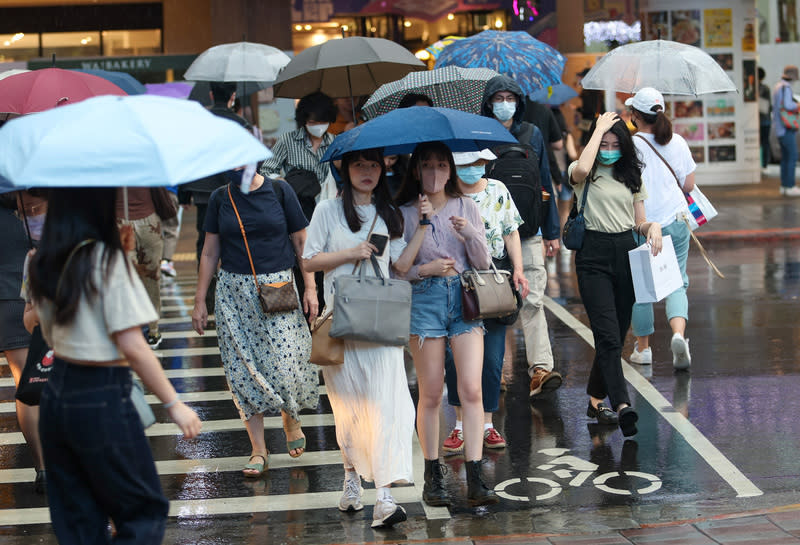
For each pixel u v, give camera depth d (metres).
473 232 11.09
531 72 18.41
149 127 7.31
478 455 11.24
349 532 10.75
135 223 17.91
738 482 11.92
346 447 10.97
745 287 24.56
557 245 15.98
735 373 16.86
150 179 7.12
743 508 11.03
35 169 7.09
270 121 39.50
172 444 14.25
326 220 10.93
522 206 14.95
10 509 11.90
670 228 16.48
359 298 10.34
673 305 17.02
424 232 10.98
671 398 15.55
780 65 57.28
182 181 7.18
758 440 13.45
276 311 12.23
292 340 12.49
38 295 7.71
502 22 44.88
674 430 14.00
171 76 36.88
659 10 44.34
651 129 16.55
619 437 13.82
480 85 15.62
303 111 16.28
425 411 11.41
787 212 36.66
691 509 11.06
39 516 11.64
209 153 7.41
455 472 12.73
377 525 10.77
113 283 7.59
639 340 17.67
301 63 17.86
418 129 10.44
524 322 15.87
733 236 32.38
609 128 13.53
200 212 20.77
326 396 16.73
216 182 20.64
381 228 10.88
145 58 36.41
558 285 26.25
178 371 18.56
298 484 12.48
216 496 12.11
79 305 7.56
